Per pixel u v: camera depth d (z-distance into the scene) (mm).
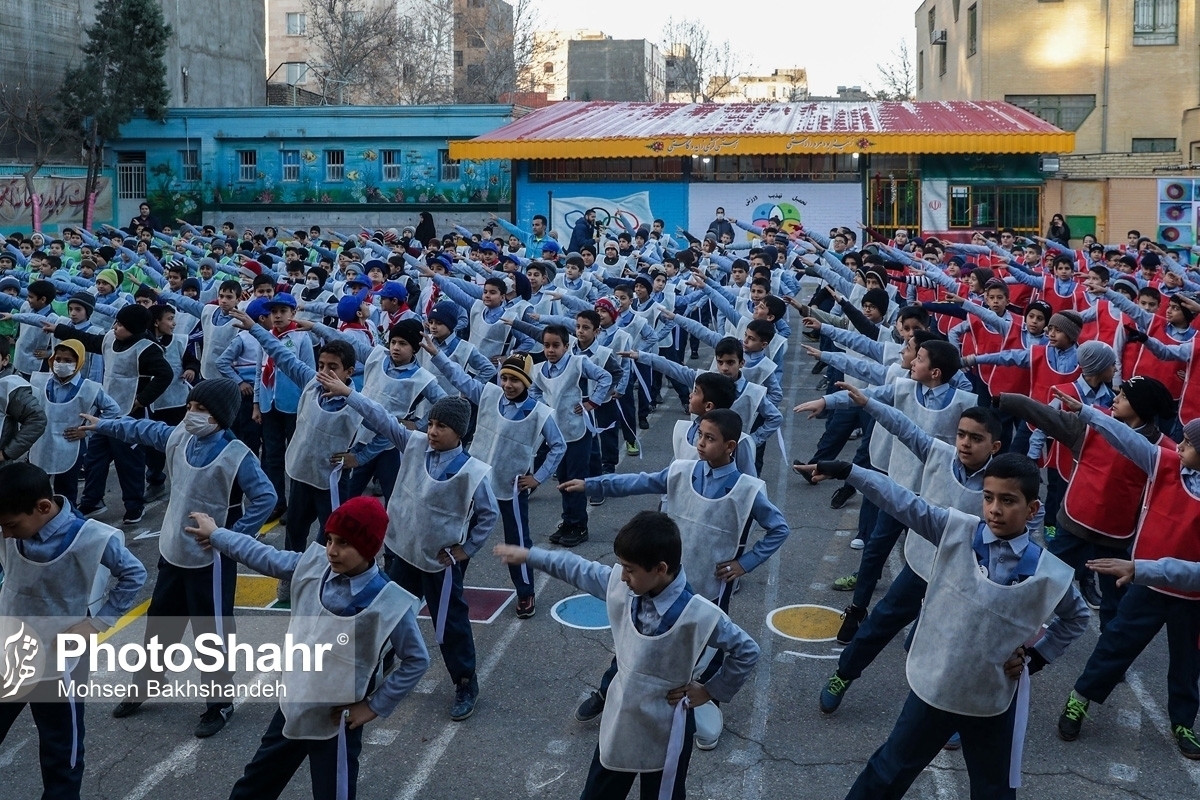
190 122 35469
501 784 5699
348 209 35156
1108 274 14664
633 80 73125
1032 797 5555
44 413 8273
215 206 35656
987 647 4570
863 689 6789
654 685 4379
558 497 11094
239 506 7672
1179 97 36312
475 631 7691
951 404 7801
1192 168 32500
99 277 13234
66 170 33875
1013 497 4543
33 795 5613
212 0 41781
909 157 31328
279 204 35406
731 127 31750
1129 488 6766
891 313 13305
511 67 54625
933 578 4773
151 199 35781
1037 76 37094
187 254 18703
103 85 33844
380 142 34906
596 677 6953
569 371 9523
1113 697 6703
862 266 15234
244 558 4914
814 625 7773
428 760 5941
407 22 53750
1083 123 37000
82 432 6543
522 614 7906
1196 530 5758
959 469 6191
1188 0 36062
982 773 4703
